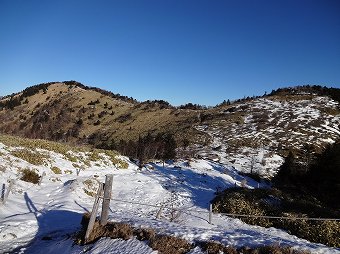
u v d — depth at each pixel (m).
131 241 11.61
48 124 138.00
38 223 16.41
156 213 23.45
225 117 108.50
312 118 99.69
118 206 24.78
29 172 25.75
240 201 25.92
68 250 12.27
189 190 33.66
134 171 43.72
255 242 10.96
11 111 164.75
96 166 40.09
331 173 39.91
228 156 70.38
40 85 197.75
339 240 18.42
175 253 10.73
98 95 168.50
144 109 141.62
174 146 73.69
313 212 22.62
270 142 81.25
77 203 22.22
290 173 48.19
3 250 12.85
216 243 10.86
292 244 10.95
